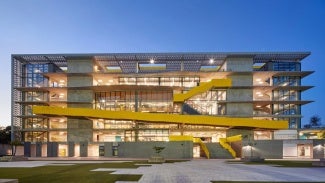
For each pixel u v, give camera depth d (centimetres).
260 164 3281
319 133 6656
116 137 6475
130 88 6056
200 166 2927
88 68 6378
